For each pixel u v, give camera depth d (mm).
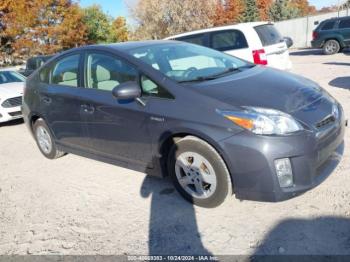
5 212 3924
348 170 3877
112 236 3236
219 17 38844
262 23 8453
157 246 3021
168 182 4113
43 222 3619
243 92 3330
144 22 33719
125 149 3949
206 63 4191
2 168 5328
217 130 3107
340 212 3148
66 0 29859
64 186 4395
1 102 7668
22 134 7203
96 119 4105
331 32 17016
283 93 3350
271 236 2959
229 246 2910
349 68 11516
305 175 3016
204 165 3320
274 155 2926
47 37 29281
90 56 4305
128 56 3887
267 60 8047
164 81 3521
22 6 28031
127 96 3504
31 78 5379
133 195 3920
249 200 3215
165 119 3404
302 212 3217
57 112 4688
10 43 29781
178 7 30984
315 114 3174
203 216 3352
